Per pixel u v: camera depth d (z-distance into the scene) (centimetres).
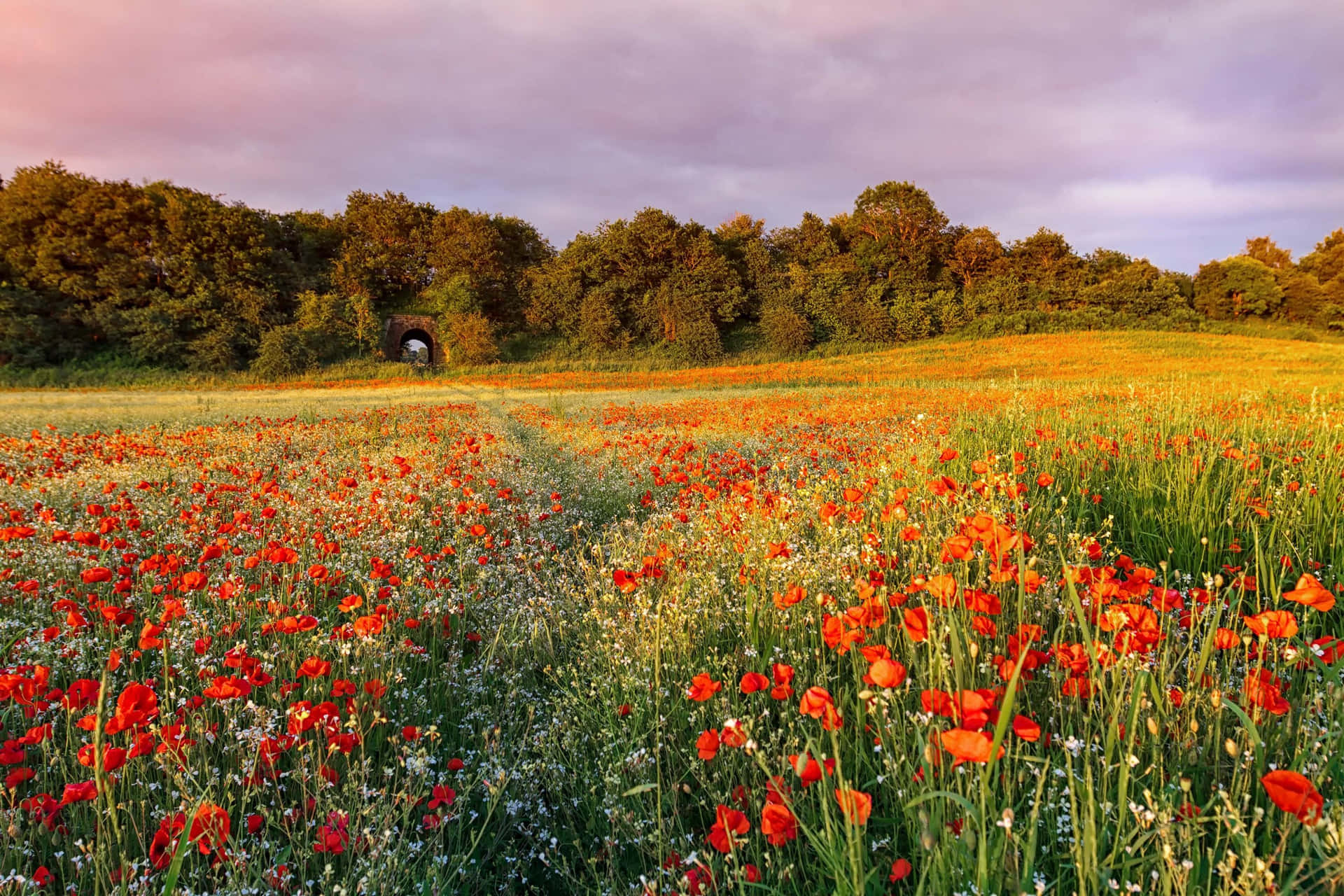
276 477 780
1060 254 7925
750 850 161
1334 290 7950
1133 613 176
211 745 231
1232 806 123
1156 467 487
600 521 630
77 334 4375
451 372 4812
